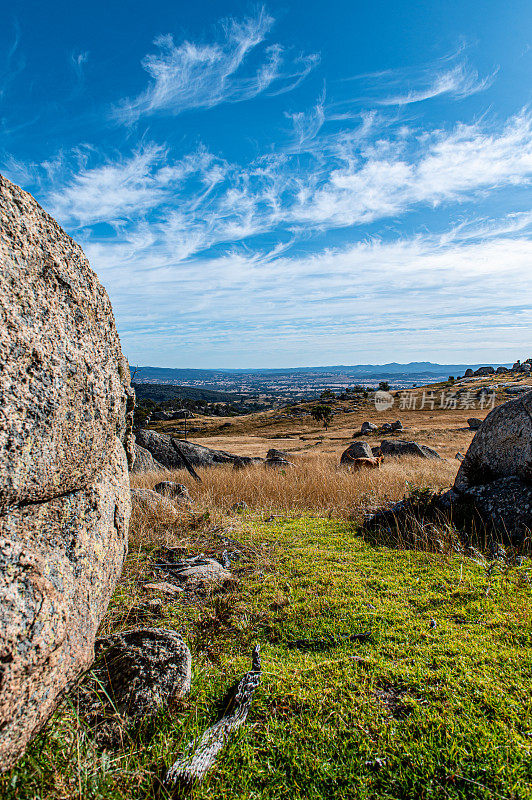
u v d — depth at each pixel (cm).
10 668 150
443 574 409
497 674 246
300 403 11106
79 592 206
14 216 179
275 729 215
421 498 603
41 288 189
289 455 2138
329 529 593
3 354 163
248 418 9069
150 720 217
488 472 610
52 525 200
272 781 188
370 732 210
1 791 171
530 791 174
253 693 237
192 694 242
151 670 240
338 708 226
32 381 177
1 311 164
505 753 193
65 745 193
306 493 817
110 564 255
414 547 492
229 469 1323
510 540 478
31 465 176
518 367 11000
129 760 194
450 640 286
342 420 7188
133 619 330
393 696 233
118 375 268
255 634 313
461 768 188
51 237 202
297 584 397
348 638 299
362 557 470
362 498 760
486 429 619
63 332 200
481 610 329
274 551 497
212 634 311
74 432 204
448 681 241
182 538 550
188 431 7375
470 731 206
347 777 188
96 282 237
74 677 201
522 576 389
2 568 160
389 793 181
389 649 280
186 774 184
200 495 848
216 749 199
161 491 805
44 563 182
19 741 165
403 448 1761
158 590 381
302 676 254
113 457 278
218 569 438
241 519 662
